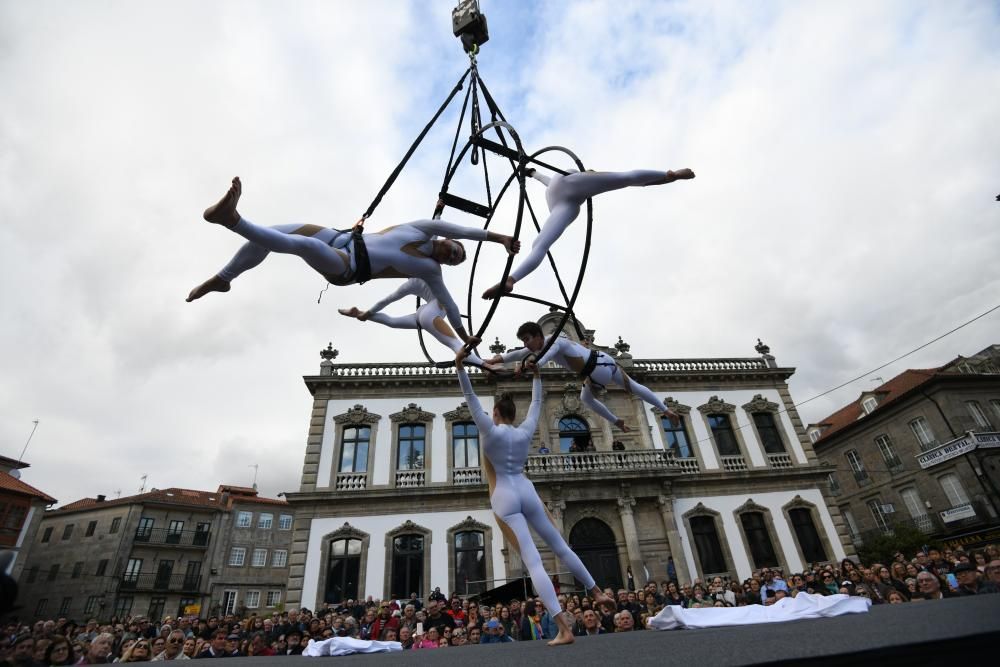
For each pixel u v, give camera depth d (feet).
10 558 6.29
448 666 8.02
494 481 15.53
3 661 18.31
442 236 14.97
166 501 139.85
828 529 68.85
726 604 38.75
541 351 16.40
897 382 109.19
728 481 69.67
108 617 121.49
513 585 45.42
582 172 14.84
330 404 69.82
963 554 35.60
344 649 18.79
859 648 6.01
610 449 69.72
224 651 29.40
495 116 18.74
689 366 79.10
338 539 61.77
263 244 11.59
